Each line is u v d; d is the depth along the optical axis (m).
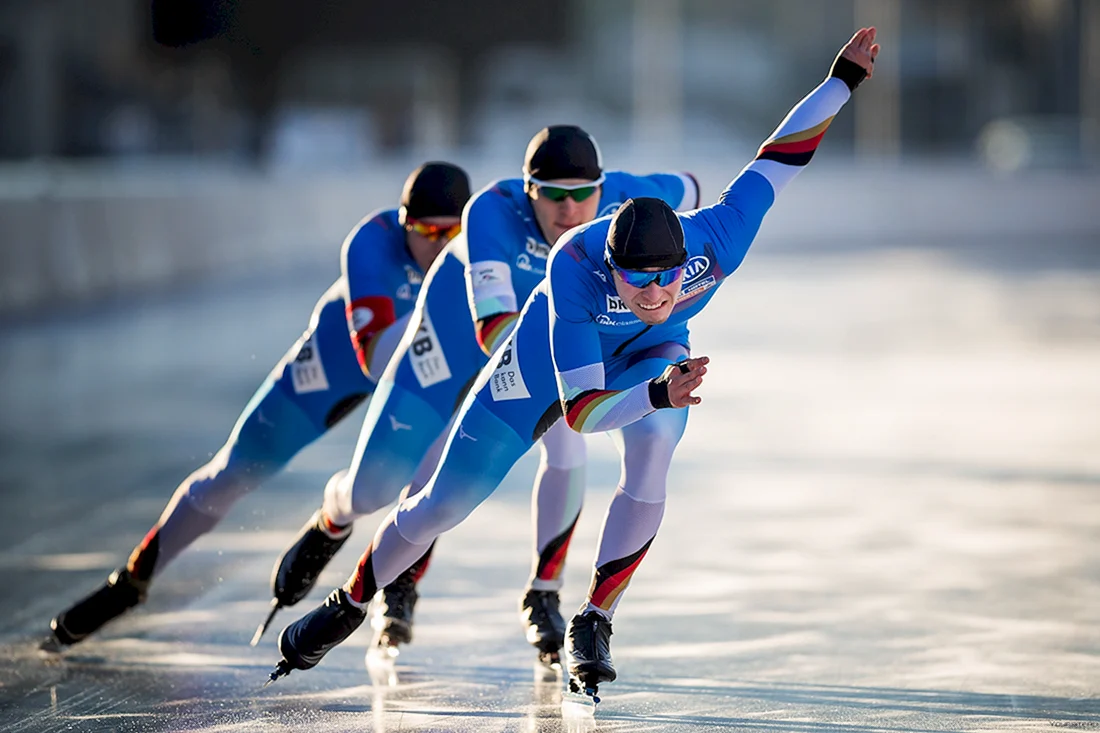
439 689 13.34
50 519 21.59
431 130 136.12
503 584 17.56
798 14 182.12
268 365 39.53
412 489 14.30
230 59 109.38
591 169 13.34
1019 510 21.86
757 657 14.23
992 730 11.85
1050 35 171.75
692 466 26.06
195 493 15.05
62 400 33.62
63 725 12.35
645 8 127.38
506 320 13.25
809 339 45.94
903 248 87.38
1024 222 98.38
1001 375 37.88
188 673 13.96
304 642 12.73
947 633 15.05
